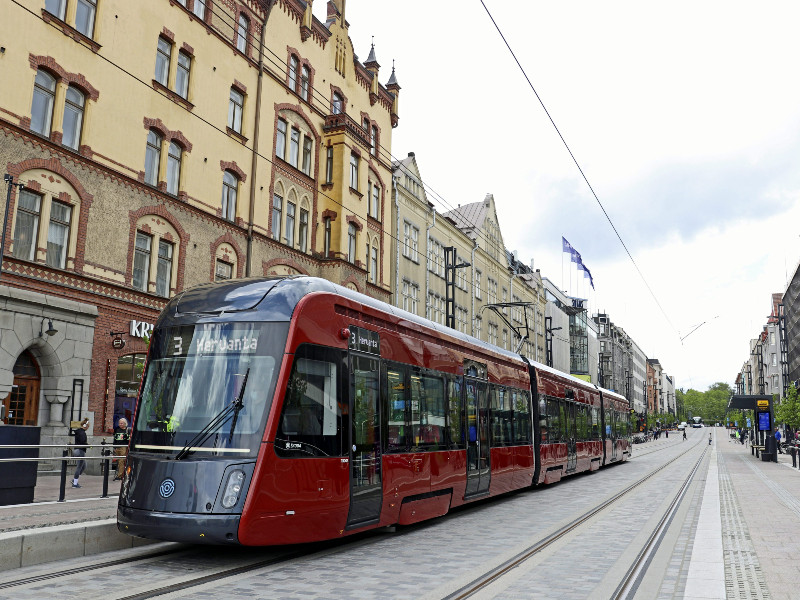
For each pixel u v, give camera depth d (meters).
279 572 8.17
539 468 19.42
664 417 148.25
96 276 19.11
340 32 32.16
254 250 25.41
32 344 17.42
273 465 8.44
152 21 21.45
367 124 34.25
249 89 25.72
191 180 22.75
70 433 18.08
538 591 7.34
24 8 16.31
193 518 8.15
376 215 34.25
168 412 8.86
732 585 7.45
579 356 88.50
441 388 13.19
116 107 20.06
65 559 8.56
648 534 11.41
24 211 17.45
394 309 12.05
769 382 131.12
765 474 27.25
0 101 16.75
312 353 9.34
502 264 56.38
